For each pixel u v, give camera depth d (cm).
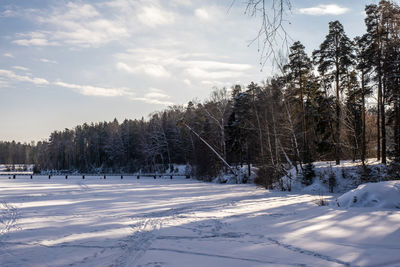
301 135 3459
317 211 1362
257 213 1426
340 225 1002
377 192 1373
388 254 687
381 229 902
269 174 3294
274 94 3238
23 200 2136
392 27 2172
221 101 4894
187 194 2602
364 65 2612
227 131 4950
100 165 10725
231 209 1606
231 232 1019
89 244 875
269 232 992
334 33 3219
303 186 2972
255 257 717
